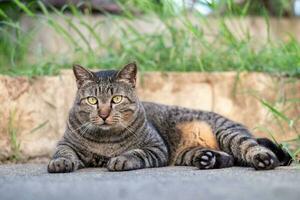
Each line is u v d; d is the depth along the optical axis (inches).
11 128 47.7
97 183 30.3
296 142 48.7
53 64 53.0
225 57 54.9
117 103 40.6
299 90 51.7
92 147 40.9
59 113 49.9
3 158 47.3
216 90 52.7
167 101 52.3
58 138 49.6
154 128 44.5
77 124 40.9
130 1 58.6
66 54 56.5
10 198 25.8
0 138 47.4
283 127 50.9
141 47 57.2
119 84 41.0
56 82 50.0
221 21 55.2
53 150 49.3
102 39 63.4
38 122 49.0
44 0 63.2
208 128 44.3
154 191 27.0
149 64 54.2
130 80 41.6
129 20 61.2
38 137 48.8
